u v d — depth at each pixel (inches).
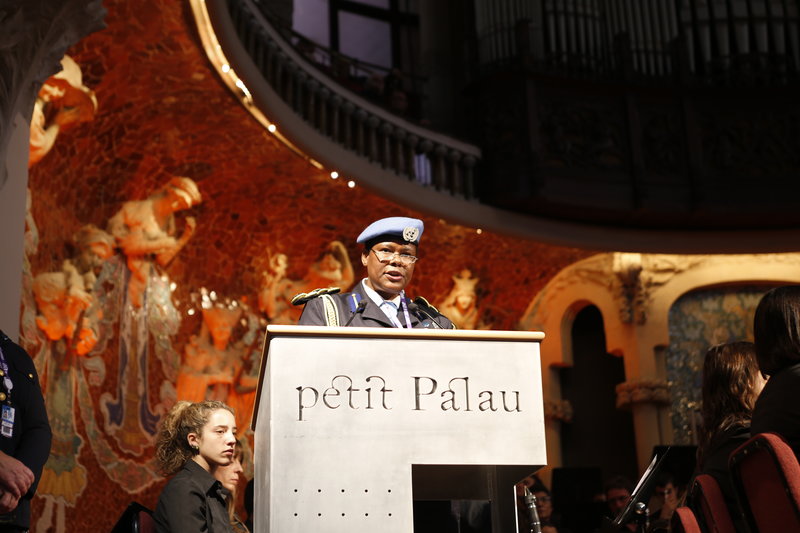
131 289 353.4
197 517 148.9
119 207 357.1
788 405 106.7
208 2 299.3
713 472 128.1
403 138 446.0
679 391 516.4
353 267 458.6
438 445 102.2
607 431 527.5
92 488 316.5
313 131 395.2
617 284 514.3
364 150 430.0
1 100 191.6
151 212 353.4
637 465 520.4
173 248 367.6
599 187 483.2
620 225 501.4
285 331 101.7
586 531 310.8
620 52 500.7
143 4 296.7
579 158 485.1
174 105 347.3
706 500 113.3
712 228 508.4
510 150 477.7
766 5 518.6
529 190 472.4
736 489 103.4
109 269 340.5
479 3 512.1
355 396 102.0
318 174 406.3
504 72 483.2
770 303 114.9
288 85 383.6
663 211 486.3
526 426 104.3
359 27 567.2
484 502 113.3
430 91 550.0
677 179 493.0
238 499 390.9
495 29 501.0
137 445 345.4
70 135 322.0
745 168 497.4
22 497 126.8
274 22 381.4
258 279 425.1
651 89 500.4
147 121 348.5
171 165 371.9
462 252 486.6
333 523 98.7
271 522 97.7
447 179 469.1
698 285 518.9
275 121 366.0
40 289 297.0
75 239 328.2
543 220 486.3
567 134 487.5
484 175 477.7
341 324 128.1
